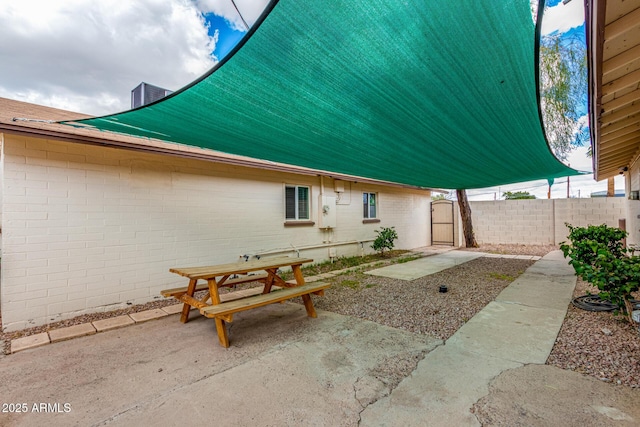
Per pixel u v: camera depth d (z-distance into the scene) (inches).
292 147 184.1
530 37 87.0
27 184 160.2
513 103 127.6
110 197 189.0
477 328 151.6
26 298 159.6
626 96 125.6
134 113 124.3
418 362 117.8
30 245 161.2
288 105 124.3
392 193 465.4
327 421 84.9
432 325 157.5
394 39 87.0
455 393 96.7
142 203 202.8
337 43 87.7
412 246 508.1
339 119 140.6
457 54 94.7
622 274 142.9
